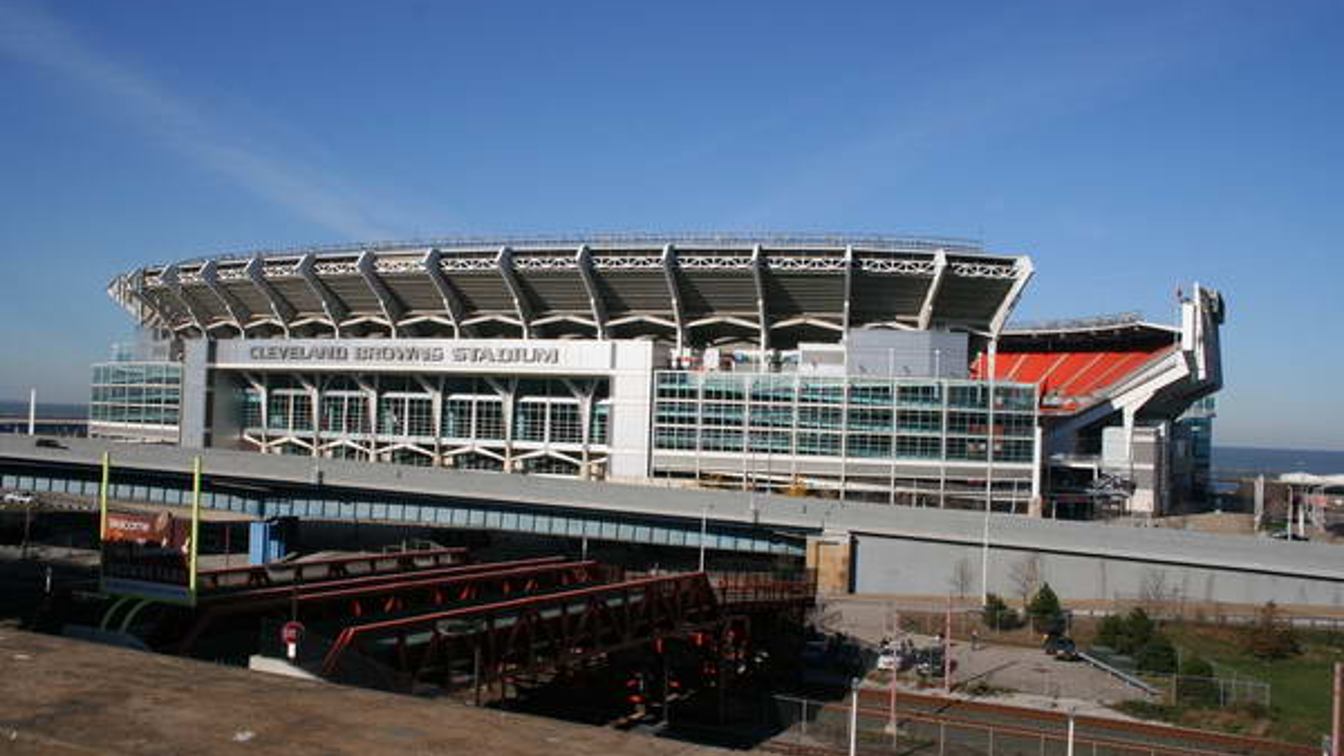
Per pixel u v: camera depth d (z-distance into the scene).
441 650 38.06
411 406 118.19
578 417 110.50
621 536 81.62
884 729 43.38
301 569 47.09
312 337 130.50
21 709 6.91
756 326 110.31
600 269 107.00
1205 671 48.56
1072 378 130.25
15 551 85.81
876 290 105.50
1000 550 72.19
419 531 102.69
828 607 68.25
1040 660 54.47
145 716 6.84
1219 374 132.62
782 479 98.62
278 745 6.30
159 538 40.78
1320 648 55.44
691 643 52.53
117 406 136.00
